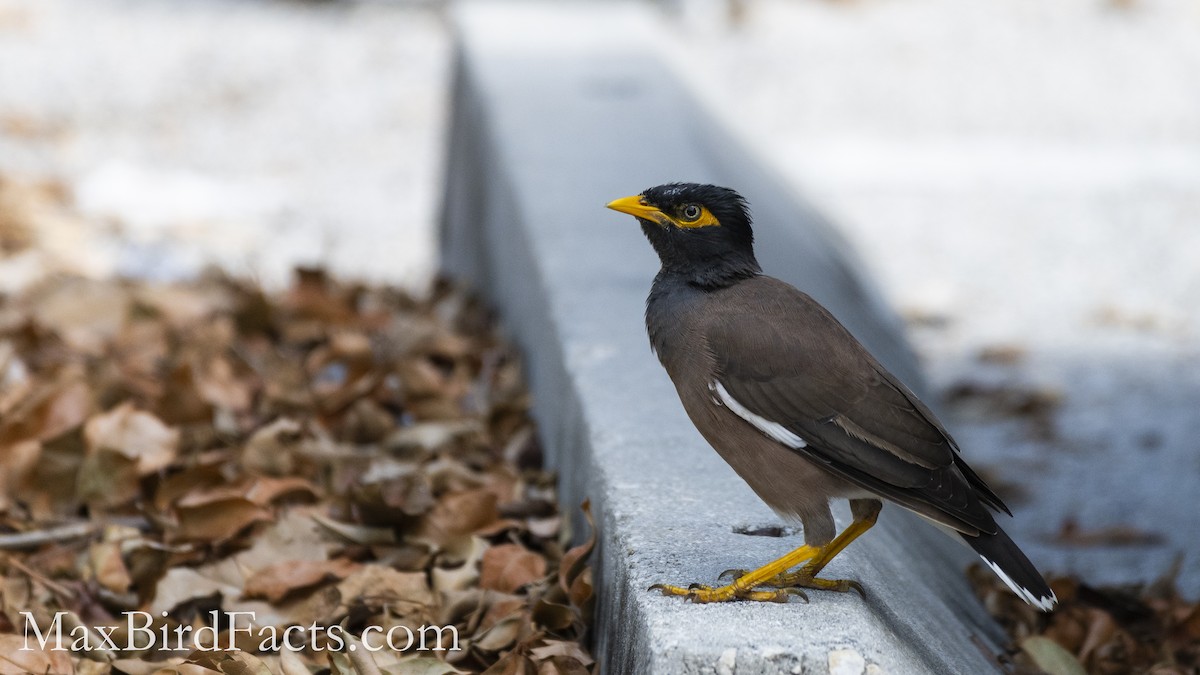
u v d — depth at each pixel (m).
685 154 12.69
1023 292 16.08
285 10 28.78
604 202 10.95
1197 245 17.66
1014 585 5.09
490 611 6.34
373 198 18.47
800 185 17.00
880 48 27.77
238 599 6.44
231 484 7.53
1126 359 13.87
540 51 17.12
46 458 7.54
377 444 8.72
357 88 23.62
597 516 6.34
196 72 23.84
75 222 15.50
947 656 5.51
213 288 11.58
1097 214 19.02
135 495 7.50
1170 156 21.98
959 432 12.05
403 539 7.01
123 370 9.39
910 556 6.97
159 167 18.83
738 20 29.17
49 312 10.41
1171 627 7.30
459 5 20.75
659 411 7.05
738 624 4.88
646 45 18.05
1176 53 27.52
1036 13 30.11
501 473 7.84
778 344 5.49
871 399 5.39
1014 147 22.41
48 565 6.81
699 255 5.88
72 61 23.75
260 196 18.03
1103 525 9.87
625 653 5.24
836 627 4.86
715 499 6.11
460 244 15.02
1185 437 11.68
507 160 12.12
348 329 10.98
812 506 5.38
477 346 10.63
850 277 14.27
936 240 17.97
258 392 9.51
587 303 8.70
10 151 18.62
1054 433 11.88
